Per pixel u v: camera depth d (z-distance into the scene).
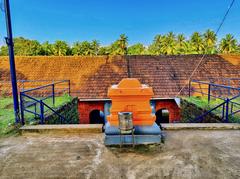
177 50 44.56
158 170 2.73
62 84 14.73
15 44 47.16
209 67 16.12
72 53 46.41
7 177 2.63
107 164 2.91
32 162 3.01
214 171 2.69
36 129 4.33
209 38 43.25
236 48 40.53
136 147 3.46
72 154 3.24
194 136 4.00
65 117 7.80
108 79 15.06
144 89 3.54
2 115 5.96
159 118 17.25
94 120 15.62
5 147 3.59
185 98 9.66
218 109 6.96
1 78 15.27
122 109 3.57
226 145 3.55
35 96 13.59
